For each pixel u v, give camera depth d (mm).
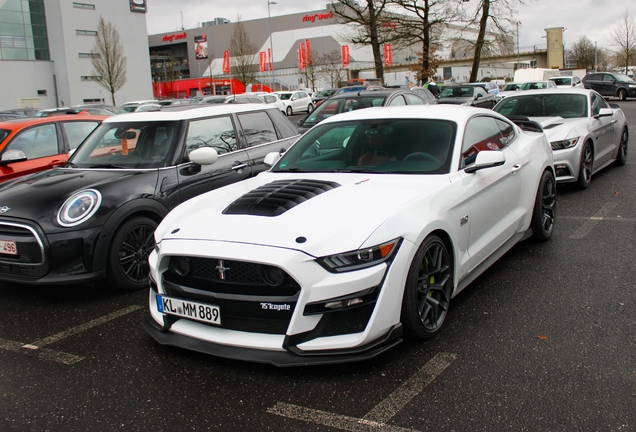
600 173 8836
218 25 96312
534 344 3229
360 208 3160
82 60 46406
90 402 2852
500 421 2486
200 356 3311
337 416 2598
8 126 6820
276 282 2891
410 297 3100
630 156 10352
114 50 44031
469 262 3760
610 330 3355
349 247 2873
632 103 29500
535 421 2471
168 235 3246
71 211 4266
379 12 31609
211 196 3826
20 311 4281
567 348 3158
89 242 4258
